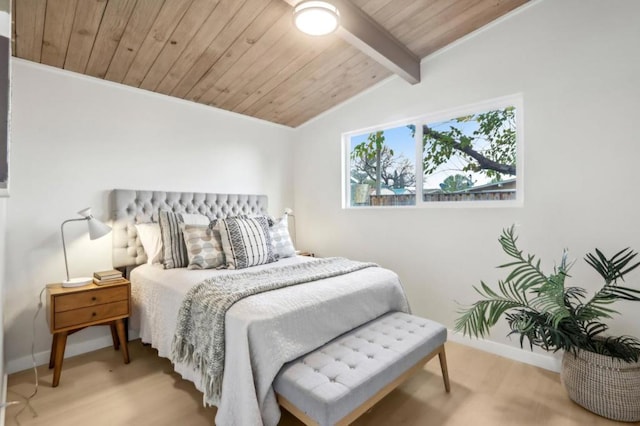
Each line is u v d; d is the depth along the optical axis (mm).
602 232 2143
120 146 2822
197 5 1989
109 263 2740
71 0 1847
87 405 1896
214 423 1741
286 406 1446
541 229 2377
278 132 4125
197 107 3348
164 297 2170
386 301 2254
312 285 1946
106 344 2691
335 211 3799
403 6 2314
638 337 2021
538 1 2381
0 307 1666
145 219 2861
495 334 2590
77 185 2590
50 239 2459
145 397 1977
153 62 2545
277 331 1536
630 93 2047
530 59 2420
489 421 1771
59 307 2092
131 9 1962
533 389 2074
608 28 2115
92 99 2676
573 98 2242
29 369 2332
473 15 2473
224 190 3562
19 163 2340
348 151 3771
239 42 2410
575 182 2238
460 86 2779
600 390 1775
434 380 2182
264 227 2830
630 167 2049
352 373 1467
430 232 2986
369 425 1733
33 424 1731
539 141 2381
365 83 3326
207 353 1659
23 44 2186
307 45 2561
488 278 2637
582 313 1864
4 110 645
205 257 2504
